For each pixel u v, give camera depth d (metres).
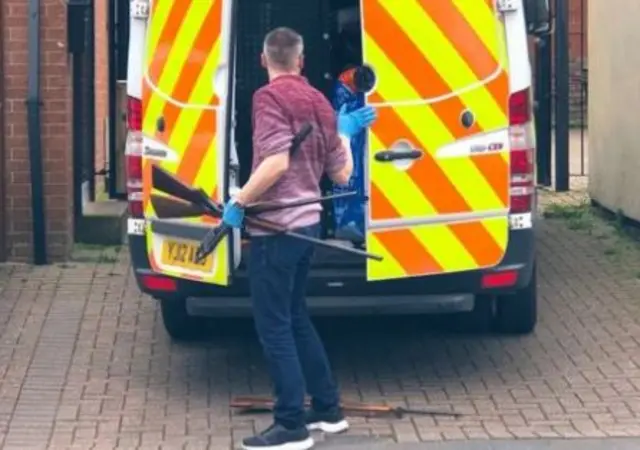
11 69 10.21
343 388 7.40
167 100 6.99
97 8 13.27
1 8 10.14
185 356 8.06
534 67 14.02
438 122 6.77
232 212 6.09
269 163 6.02
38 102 10.15
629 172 11.42
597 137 12.61
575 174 15.29
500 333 8.42
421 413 6.88
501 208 6.88
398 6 6.71
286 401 6.25
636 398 7.12
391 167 6.75
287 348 6.25
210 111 6.73
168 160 6.98
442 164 6.79
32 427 6.77
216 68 6.72
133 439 6.58
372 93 6.71
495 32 6.82
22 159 10.31
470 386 7.40
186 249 6.86
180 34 6.92
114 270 10.23
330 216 7.27
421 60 6.74
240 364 7.91
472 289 6.98
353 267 6.99
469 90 6.80
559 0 13.56
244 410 6.99
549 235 11.71
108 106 12.23
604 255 10.77
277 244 6.16
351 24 8.10
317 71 8.16
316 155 6.27
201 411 7.04
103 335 8.50
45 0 10.16
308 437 6.31
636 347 8.09
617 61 11.77
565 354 7.97
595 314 8.86
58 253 10.41
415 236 6.80
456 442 6.39
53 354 8.08
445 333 8.50
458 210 6.82
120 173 11.88
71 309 9.10
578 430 6.59
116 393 7.36
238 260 6.71
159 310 9.08
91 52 11.76
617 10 11.76
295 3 8.09
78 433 6.68
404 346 8.23
